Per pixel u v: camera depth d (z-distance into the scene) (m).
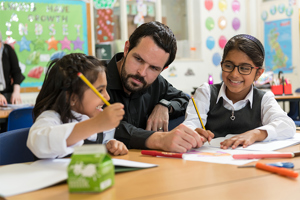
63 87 1.04
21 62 4.36
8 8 4.26
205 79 5.66
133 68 1.39
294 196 0.62
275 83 3.58
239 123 1.52
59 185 0.72
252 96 1.53
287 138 1.28
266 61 6.05
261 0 6.00
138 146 1.17
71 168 0.66
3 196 0.65
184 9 5.70
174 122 1.64
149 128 1.48
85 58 1.09
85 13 4.73
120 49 4.96
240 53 1.39
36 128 0.95
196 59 5.55
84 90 1.04
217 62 5.77
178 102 1.69
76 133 0.88
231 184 0.70
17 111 2.33
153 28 1.37
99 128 0.86
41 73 4.48
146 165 0.85
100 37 4.93
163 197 0.62
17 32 4.32
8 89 3.48
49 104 1.07
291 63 5.69
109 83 1.49
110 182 0.69
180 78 5.39
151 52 1.36
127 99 1.54
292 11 5.60
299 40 5.55
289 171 0.74
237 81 1.42
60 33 4.57
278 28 5.80
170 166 0.87
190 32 5.65
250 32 6.08
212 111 1.57
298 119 3.62
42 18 4.46
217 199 0.61
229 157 0.96
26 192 0.68
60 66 1.07
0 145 1.07
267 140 1.23
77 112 1.08
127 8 5.09
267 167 0.79
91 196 0.64
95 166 0.65
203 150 1.09
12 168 0.84
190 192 0.65
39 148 0.88
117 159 0.91
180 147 1.06
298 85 5.62
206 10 5.65
